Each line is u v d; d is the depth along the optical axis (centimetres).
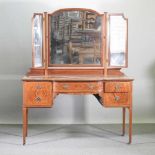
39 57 382
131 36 437
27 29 432
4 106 438
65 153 326
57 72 387
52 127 423
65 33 387
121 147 345
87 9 385
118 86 351
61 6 431
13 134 391
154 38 438
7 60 434
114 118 443
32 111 439
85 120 442
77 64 389
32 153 325
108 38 385
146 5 434
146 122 446
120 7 433
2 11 429
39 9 430
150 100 443
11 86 436
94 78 352
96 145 351
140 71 441
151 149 338
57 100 439
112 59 387
